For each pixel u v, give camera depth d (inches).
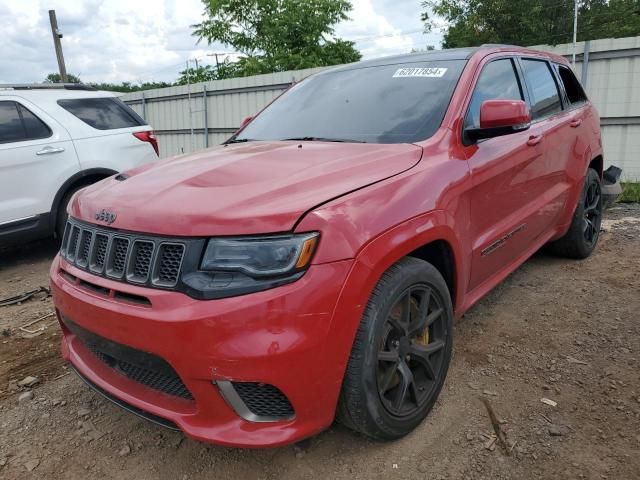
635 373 116.1
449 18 748.6
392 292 87.6
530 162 138.6
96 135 241.6
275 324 75.0
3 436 105.0
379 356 87.7
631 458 90.0
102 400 116.3
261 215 78.1
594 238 199.0
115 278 85.6
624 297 157.4
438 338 103.4
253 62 849.5
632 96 350.9
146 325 78.2
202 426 80.9
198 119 624.1
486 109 110.3
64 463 96.4
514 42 702.5
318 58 871.7
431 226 95.3
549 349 128.4
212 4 947.3
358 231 82.1
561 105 171.9
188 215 80.3
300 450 95.7
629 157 359.9
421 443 96.1
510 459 91.2
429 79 127.9
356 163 97.2
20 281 210.5
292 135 130.5
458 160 109.5
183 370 77.2
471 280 118.3
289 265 76.4
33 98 228.5
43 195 223.5
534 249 155.6
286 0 925.2
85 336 91.0
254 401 80.7
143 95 692.7
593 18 724.0
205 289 76.2
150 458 96.7
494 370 119.5
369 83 136.9
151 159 262.4
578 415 102.3
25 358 138.1
